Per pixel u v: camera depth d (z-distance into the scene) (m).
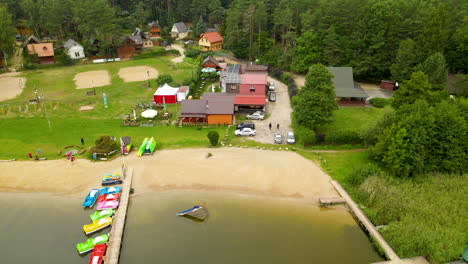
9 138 56.78
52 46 105.12
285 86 88.00
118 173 46.94
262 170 47.75
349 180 44.34
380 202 39.16
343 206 40.66
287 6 108.94
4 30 92.94
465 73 80.50
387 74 84.25
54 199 41.66
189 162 49.91
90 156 51.53
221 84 83.62
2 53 97.56
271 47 109.94
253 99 69.44
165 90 73.94
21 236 35.53
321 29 91.75
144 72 97.88
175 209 39.84
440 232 34.53
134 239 35.03
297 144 55.38
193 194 42.66
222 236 35.50
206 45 128.88
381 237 34.72
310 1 104.19
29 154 50.62
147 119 65.12
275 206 40.50
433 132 43.59
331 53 88.31
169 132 60.22
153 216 38.62
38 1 121.56
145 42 131.00
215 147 54.41
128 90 81.94
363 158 50.31
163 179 45.75
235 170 47.78
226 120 62.81
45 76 92.94
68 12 122.19
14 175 46.41
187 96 76.00
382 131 47.47
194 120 64.19
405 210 37.84
